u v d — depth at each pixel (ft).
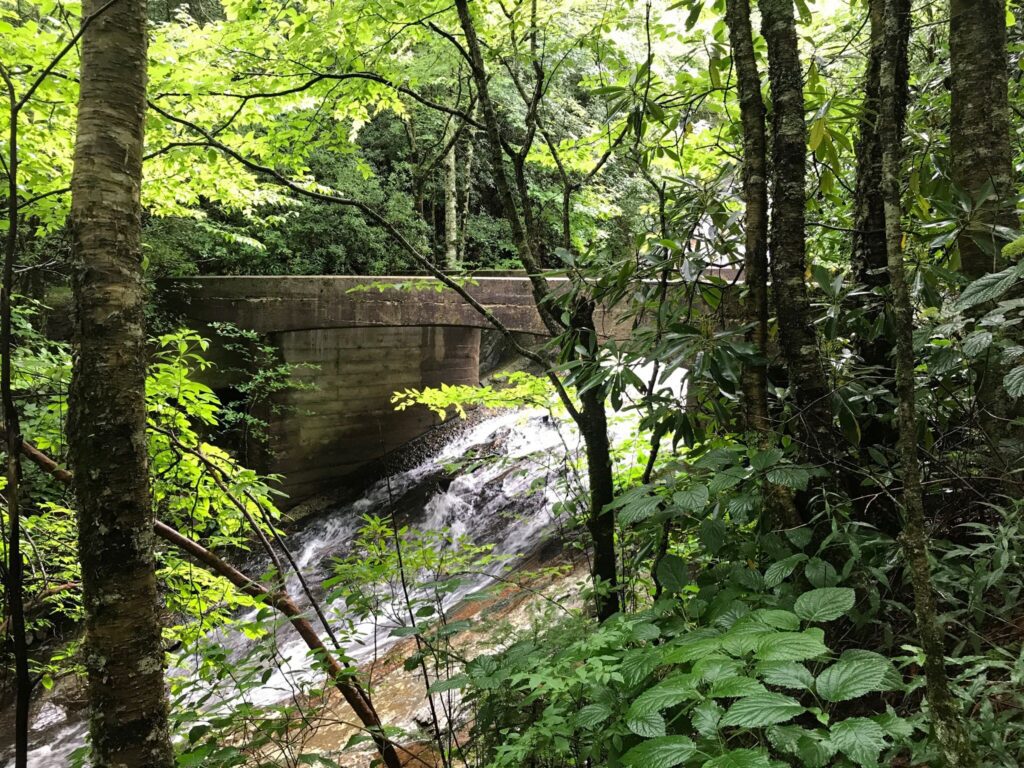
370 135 42.98
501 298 28.58
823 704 4.87
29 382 9.62
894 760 4.26
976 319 5.94
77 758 5.05
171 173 13.79
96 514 4.45
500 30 10.67
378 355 34.22
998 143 6.51
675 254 6.71
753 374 6.02
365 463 34.22
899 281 3.69
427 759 9.06
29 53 9.96
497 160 8.25
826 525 5.43
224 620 9.50
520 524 22.93
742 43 6.33
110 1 4.61
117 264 4.57
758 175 6.29
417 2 9.62
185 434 9.58
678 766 3.85
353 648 17.13
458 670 10.87
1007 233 5.41
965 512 5.82
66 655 9.37
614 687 4.75
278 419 31.17
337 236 39.81
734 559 5.90
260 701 14.11
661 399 6.20
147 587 4.60
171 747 4.66
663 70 11.48
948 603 5.16
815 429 5.75
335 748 10.30
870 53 6.79
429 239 44.45
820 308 7.25
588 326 7.70
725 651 3.94
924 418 5.98
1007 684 3.85
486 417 35.83
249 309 28.63
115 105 4.63
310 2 10.54
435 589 6.90
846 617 5.35
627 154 9.13
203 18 37.11
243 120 11.78
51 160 12.74
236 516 10.31
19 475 5.30
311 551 27.40
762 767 3.01
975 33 6.60
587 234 13.51
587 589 7.55
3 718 17.03
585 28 10.46
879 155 6.69
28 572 9.73
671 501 5.80
